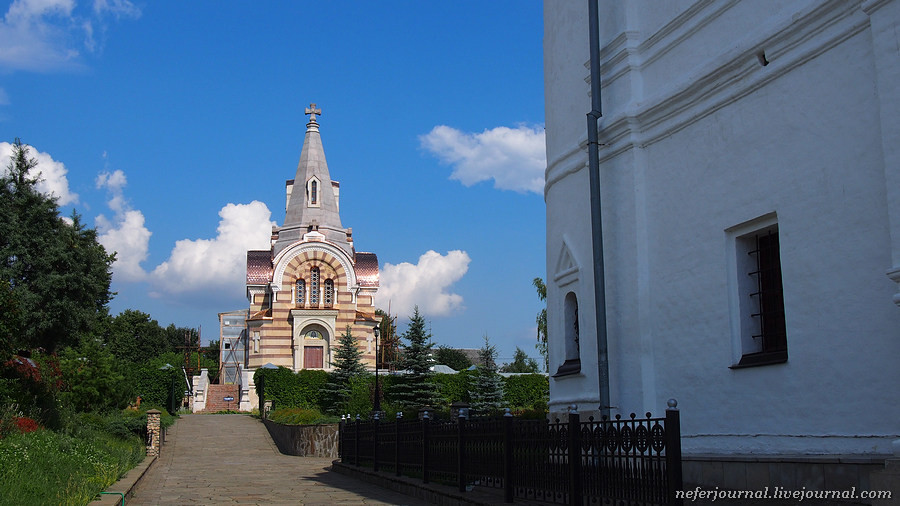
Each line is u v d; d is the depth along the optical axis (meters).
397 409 44.94
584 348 14.72
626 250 13.41
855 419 9.27
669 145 12.83
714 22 12.04
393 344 68.31
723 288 11.52
